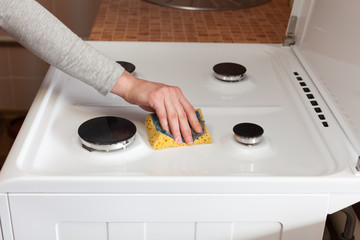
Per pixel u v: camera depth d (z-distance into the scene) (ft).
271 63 3.86
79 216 2.46
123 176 2.38
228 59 3.88
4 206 2.42
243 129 2.73
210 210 2.46
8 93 8.16
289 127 2.94
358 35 2.74
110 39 4.23
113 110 3.11
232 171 2.52
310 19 3.63
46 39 2.73
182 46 4.03
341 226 2.91
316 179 2.40
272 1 5.49
